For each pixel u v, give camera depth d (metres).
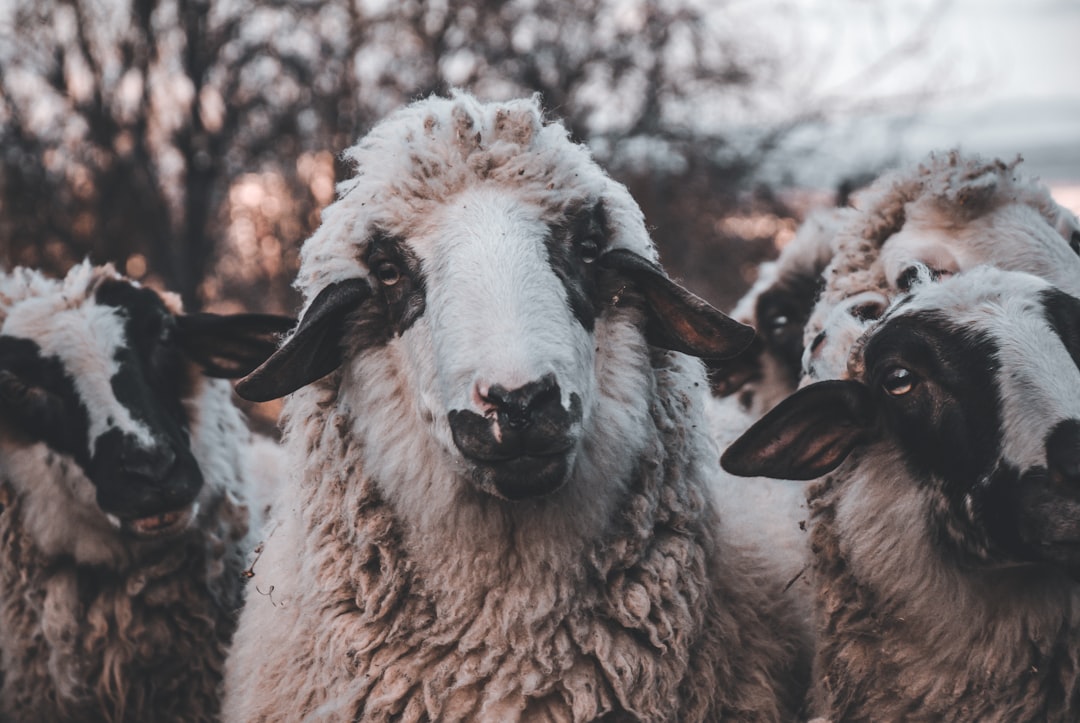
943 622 4.34
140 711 5.80
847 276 5.31
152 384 5.84
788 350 6.34
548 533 4.20
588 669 4.25
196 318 6.06
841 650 4.54
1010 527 3.96
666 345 4.51
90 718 5.84
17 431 5.73
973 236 5.02
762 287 6.60
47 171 13.88
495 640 4.22
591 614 4.29
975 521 4.08
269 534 5.01
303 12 13.73
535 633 4.23
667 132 14.38
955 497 4.16
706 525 4.63
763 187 14.85
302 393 4.69
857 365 4.54
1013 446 3.95
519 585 4.23
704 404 4.82
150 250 13.85
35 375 5.69
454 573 4.25
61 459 5.65
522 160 4.26
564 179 4.30
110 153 13.65
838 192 10.30
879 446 4.44
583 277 4.26
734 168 14.73
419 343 4.16
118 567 5.74
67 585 5.73
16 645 5.84
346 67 13.49
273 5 13.73
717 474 4.95
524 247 4.08
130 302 5.95
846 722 4.54
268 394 4.35
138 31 13.78
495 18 13.73
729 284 14.15
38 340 5.74
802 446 4.51
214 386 6.21
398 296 4.27
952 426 4.14
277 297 13.46
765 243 14.71
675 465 4.51
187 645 5.83
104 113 13.71
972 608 4.29
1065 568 3.90
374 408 4.35
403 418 4.29
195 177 13.73
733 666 4.59
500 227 4.11
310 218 13.35
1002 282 4.28
